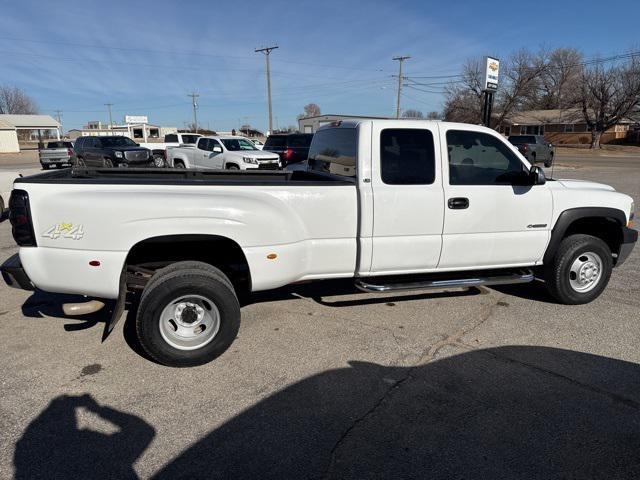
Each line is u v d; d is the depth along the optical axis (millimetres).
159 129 82688
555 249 4750
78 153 21859
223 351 3678
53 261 3420
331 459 2631
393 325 4422
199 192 3596
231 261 4152
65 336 4113
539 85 70188
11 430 2842
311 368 3623
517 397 3250
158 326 3484
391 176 4121
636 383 3439
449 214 4273
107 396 3215
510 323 4492
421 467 2572
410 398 3232
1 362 3650
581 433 2869
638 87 53375
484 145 4406
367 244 4098
